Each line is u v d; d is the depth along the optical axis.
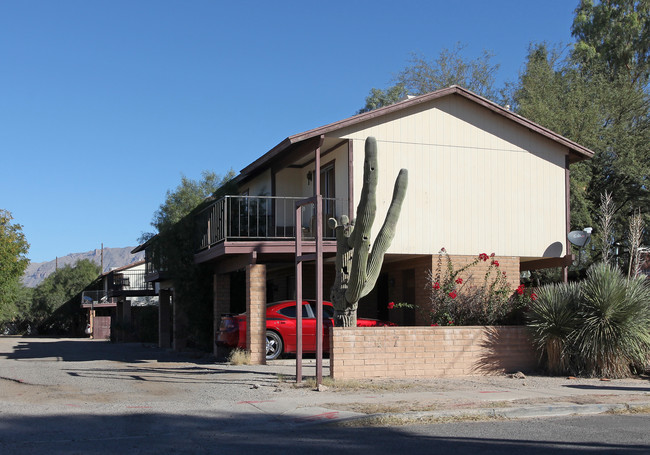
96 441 7.86
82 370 15.61
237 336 16.78
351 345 13.16
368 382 12.64
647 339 13.39
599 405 10.15
